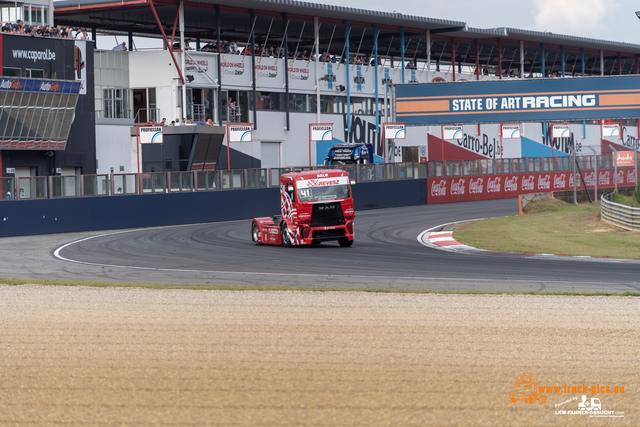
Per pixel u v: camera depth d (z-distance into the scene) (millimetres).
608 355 18703
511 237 52188
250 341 20031
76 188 64938
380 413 14719
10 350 19266
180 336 20672
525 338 20422
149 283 32125
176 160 93438
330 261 40500
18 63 81125
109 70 95938
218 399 15445
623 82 75938
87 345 19719
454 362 18062
